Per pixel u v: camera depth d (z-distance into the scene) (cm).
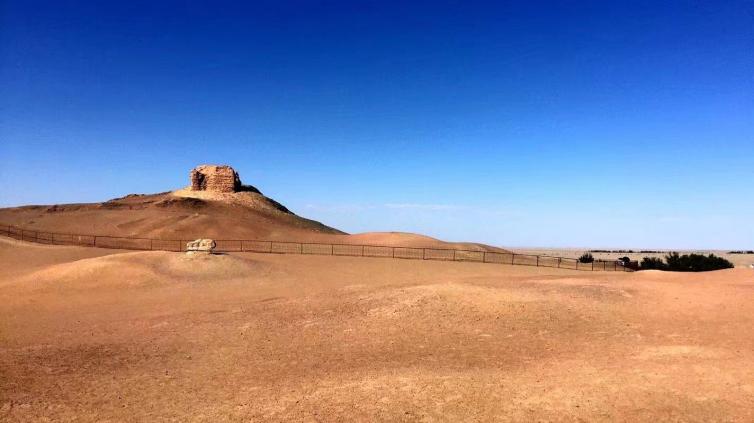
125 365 1583
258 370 1523
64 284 3325
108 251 5584
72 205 11231
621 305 2214
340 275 4119
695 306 2172
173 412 1194
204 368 1550
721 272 3098
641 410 1138
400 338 1841
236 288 3384
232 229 8169
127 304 2795
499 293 2364
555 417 1112
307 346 1784
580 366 1473
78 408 1224
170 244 6831
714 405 1158
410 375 1422
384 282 3628
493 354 1631
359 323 2050
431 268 4741
